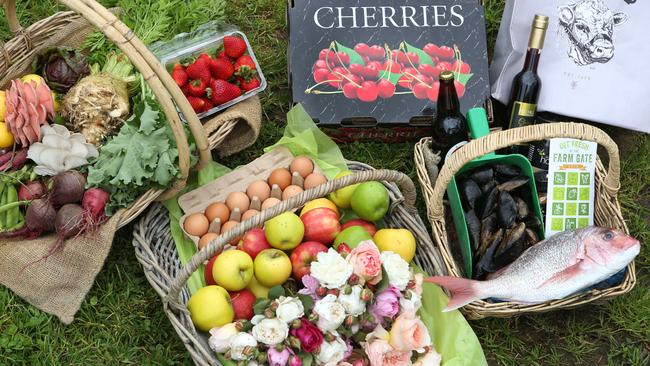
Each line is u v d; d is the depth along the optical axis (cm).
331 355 155
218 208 187
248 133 213
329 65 213
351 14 216
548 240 176
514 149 206
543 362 201
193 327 163
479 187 189
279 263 170
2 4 188
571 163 188
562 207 190
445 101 197
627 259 169
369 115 211
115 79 197
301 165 194
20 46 204
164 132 185
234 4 247
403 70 214
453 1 219
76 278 185
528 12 207
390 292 162
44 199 182
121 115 191
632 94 208
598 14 204
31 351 191
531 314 203
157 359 191
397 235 178
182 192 199
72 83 203
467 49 217
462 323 175
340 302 156
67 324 191
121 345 194
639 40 204
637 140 234
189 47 206
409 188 176
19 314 192
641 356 202
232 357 156
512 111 212
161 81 165
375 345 157
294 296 165
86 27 212
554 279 172
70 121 191
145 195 184
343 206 191
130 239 206
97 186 183
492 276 179
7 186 184
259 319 157
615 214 189
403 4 218
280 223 172
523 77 208
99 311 197
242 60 207
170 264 187
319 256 159
